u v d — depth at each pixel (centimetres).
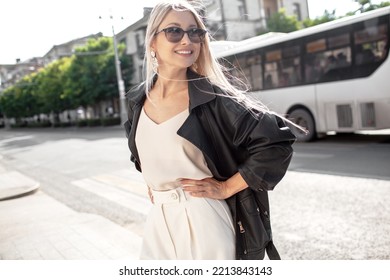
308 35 985
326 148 897
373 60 868
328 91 962
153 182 159
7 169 1141
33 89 4900
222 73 150
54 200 636
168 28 144
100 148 1446
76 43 2720
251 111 138
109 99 3369
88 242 395
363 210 425
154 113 156
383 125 873
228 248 151
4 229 471
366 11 870
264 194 156
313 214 434
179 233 155
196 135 144
